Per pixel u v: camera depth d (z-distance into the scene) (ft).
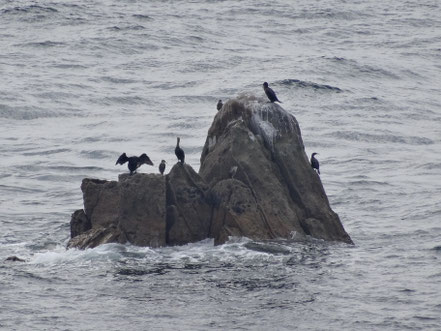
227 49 331.77
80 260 123.34
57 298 109.91
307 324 102.78
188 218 131.03
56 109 250.57
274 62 311.88
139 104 260.21
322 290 112.98
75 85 274.77
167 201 131.13
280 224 132.26
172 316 104.63
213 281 115.55
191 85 282.15
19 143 215.51
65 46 320.91
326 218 134.72
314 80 285.84
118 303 108.37
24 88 266.36
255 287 113.60
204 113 250.57
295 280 116.26
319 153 209.46
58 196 168.66
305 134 226.38
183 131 228.43
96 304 108.06
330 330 101.35
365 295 111.65
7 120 240.94
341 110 255.70
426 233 140.97
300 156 136.98
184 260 123.54
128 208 129.18
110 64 304.91
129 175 131.54
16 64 297.12
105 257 124.06
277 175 135.85
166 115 247.70
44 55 310.65
